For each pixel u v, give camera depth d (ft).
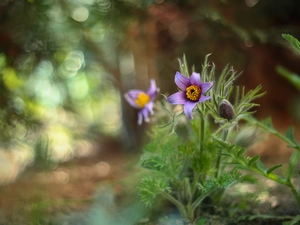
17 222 2.92
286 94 4.94
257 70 4.59
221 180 2.47
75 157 4.80
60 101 4.34
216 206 2.76
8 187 3.47
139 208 2.81
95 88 5.31
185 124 3.08
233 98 2.71
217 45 4.00
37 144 3.46
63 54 4.02
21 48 3.67
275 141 4.54
